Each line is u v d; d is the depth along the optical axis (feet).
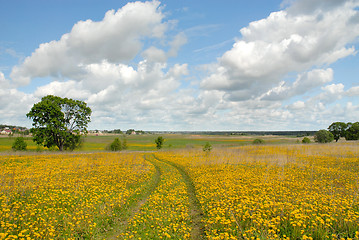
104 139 375.25
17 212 29.63
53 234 24.38
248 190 37.73
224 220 25.39
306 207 28.45
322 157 81.10
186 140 380.58
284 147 134.41
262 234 22.99
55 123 146.82
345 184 41.88
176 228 26.78
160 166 87.30
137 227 27.89
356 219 24.16
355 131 247.29
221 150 128.77
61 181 50.24
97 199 36.88
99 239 25.59
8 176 52.90
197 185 48.14
